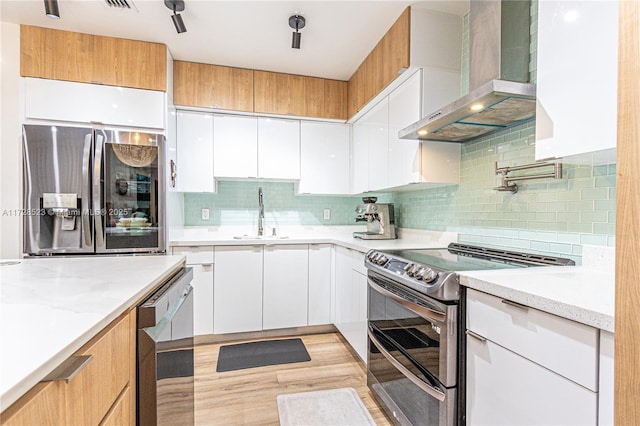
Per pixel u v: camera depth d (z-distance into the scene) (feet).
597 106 3.33
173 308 3.74
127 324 2.87
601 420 2.42
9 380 1.52
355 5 6.51
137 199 7.79
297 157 10.19
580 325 2.57
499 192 6.00
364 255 7.18
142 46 7.95
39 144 7.24
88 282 3.47
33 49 7.37
